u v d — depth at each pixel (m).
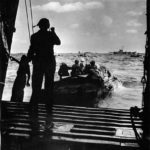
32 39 5.48
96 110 7.29
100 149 4.64
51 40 5.52
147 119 4.28
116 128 5.60
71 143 4.70
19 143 4.84
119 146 4.57
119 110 7.38
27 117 5.93
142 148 4.29
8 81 28.78
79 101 14.20
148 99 4.32
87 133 5.15
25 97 19.36
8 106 7.05
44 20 5.51
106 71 19.91
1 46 4.91
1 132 4.98
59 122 5.89
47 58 5.43
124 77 35.06
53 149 4.75
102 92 16.22
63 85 14.42
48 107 5.47
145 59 4.51
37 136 4.83
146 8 4.44
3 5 4.91
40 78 5.44
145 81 4.55
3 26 4.93
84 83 14.51
